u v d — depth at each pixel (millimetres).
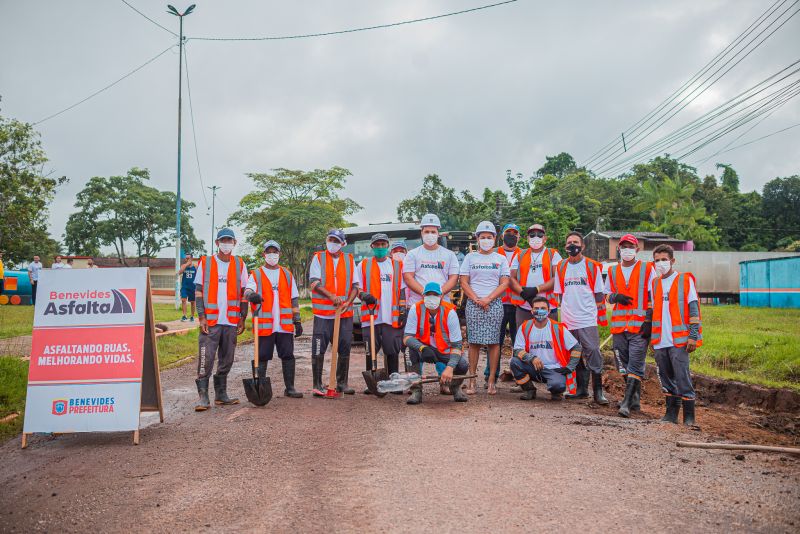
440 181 50281
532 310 8008
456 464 5016
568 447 5574
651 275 7469
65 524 3861
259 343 7719
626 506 4105
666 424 6738
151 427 6465
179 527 3789
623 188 54844
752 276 30484
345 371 8305
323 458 5195
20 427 6488
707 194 57281
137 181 66562
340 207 42906
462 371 7996
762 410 8312
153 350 6535
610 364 11445
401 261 8516
